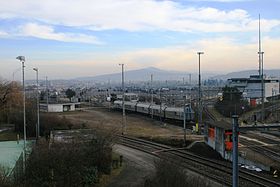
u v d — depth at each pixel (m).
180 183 30.25
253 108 104.38
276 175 40.12
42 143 41.59
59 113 128.12
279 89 136.50
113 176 41.41
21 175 32.16
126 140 68.31
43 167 33.09
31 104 92.50
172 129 86.00
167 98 176.88
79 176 34.09
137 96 190.75
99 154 42.16
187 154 54.69
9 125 88.81
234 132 18.06
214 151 55.50
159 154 54.44
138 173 42.59
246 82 137.88
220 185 36.03
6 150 50.00
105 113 132.75
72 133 55.34
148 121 104.44
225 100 105.88
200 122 78.25
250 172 41.62
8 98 92.06
